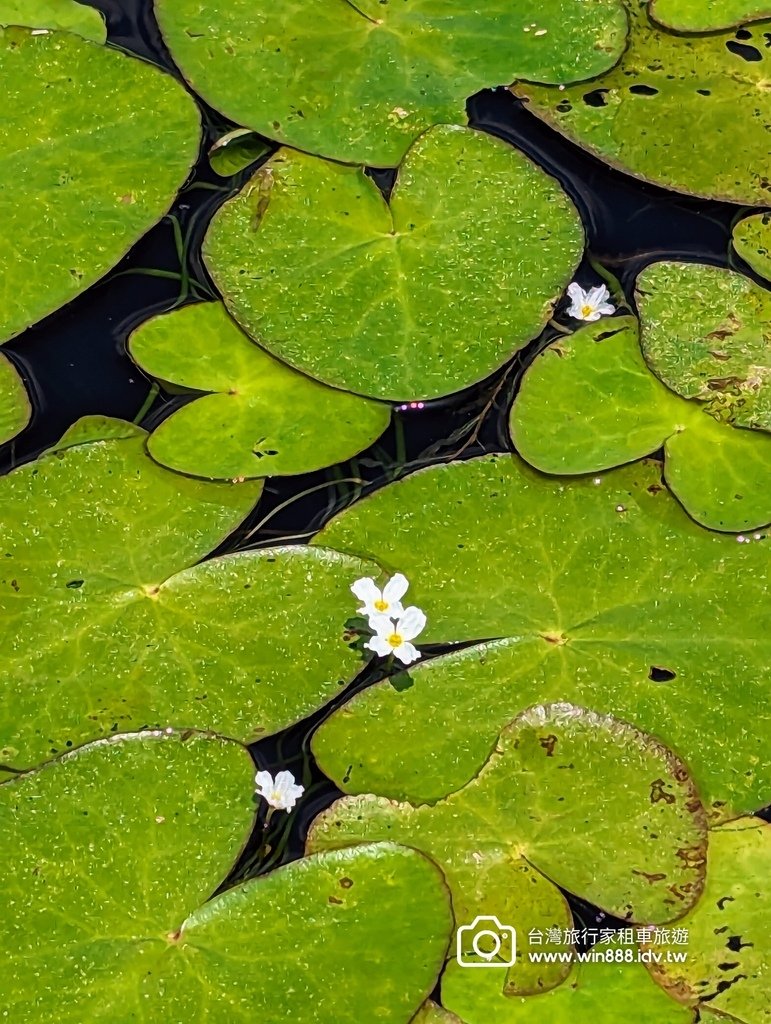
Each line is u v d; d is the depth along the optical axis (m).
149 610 0.87
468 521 0.88
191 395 0.89
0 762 0.86
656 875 0.85
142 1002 0.84
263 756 0.86
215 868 0.85
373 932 0.85
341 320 0.89
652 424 0.89
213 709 0.86
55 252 0.89
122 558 0.87
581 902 0.86
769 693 0.87
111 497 0.88
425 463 0.89
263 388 0.89
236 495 0.88
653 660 0.87
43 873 0.85
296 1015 0.84
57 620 0.87
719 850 0.86
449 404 0.89
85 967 0.84
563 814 0.86
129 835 0.85
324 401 0.89
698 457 0.88
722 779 0.86
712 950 0.85
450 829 0.86
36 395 0.89
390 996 0.84
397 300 0.89
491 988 0.85
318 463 0.88
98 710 0.86
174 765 0.86
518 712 0.87
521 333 0.89
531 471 0.88
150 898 0.85
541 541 0.88
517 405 0.89
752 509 0.88
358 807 0.86
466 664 0.87
